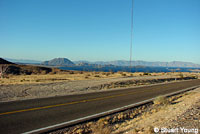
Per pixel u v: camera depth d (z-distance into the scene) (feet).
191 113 26.61
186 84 99.55
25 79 106.63
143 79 111.45
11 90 52.65
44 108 31.83
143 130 20.42
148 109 36.19
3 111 28.81
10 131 20.27
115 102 40.37
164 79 126.82
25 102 36.86
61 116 27.20
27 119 24.94
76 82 86.84
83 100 41.37
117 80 99.45
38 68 271.49
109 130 21.61
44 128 21.85
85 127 23.70
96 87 71.00
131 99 45.37
